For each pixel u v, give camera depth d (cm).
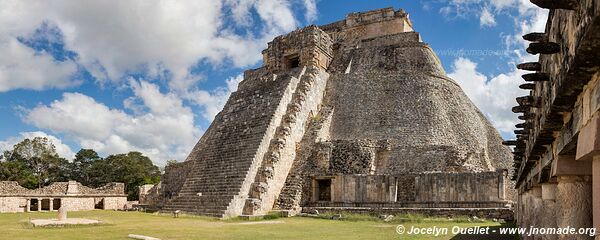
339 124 3972
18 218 3000
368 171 3250
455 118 4059
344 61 5006
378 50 4997
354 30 5581
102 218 2775
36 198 4453
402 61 4775
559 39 520
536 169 1093
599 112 458
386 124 3903
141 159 7788
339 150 3416
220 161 3334
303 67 4209
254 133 3400
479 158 3391
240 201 2902
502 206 2653
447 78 4484
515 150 1270
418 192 2891
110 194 4972
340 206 3045
